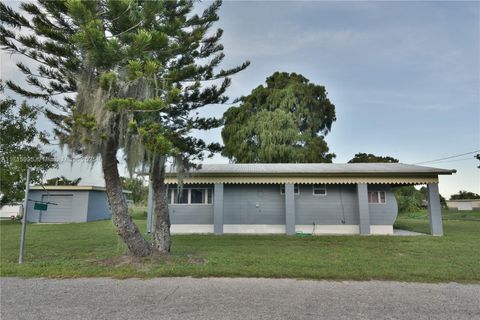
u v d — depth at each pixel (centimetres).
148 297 422
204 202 1409
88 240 1030
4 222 1933
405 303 401
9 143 1106
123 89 579
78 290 456
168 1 826
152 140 577
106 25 591
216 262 660
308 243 999
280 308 379
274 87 2784
